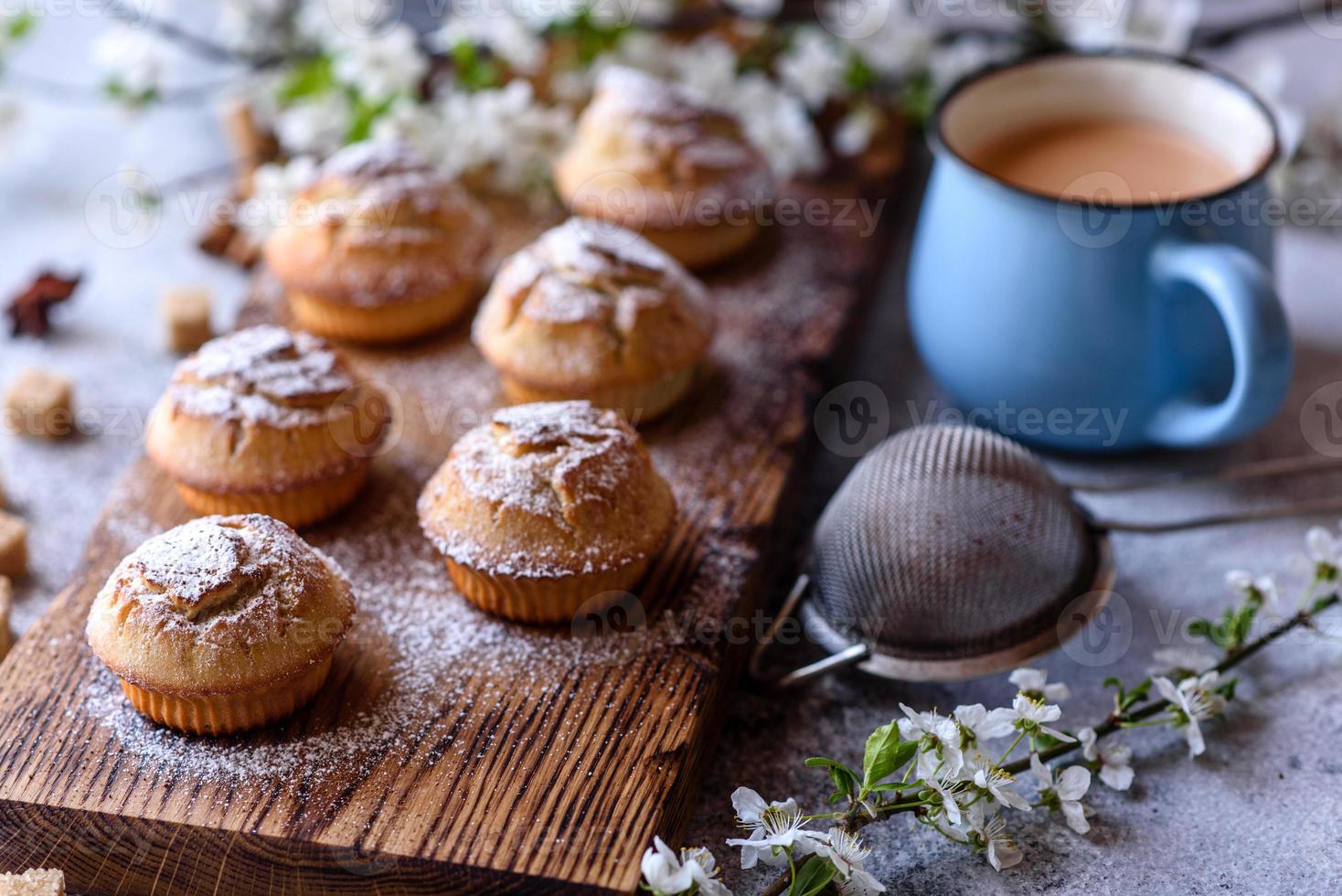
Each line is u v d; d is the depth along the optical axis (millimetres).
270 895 488
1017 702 494
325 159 676
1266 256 575
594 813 484
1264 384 544
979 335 577
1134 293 557
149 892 492
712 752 521
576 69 682
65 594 530
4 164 699
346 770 491
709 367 601
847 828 488
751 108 674
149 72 686
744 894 493
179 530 504
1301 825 505
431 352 607
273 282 631
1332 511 583
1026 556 521
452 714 504
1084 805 510
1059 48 608
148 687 486
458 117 653
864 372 638
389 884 481
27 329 635
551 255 583
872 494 531
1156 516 583
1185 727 516
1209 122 594
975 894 493
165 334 633
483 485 519
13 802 483
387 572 539
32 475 594
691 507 556
